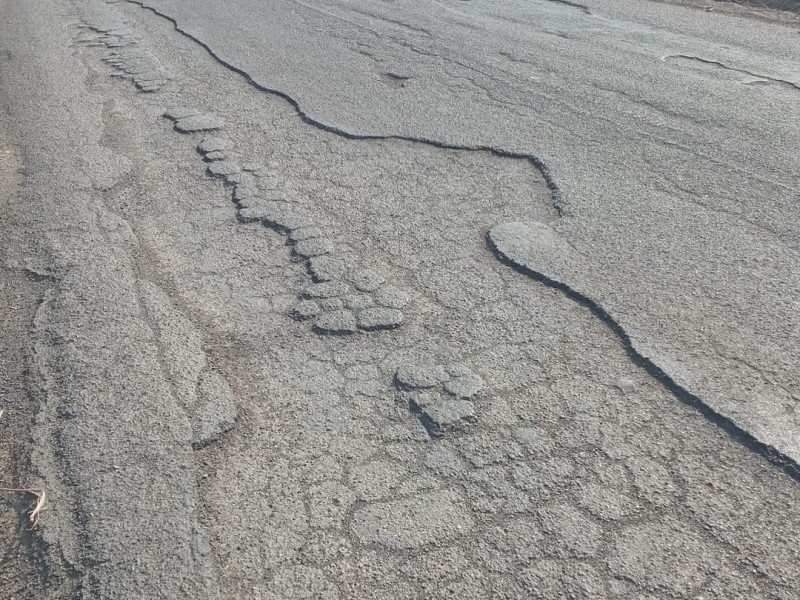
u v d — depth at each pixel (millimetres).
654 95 6273
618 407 2965
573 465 2709
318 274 3859
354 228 4297
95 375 3148
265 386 3100
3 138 5672
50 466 2730
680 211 4430
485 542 2428
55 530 2490
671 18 8766
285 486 2637
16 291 3768
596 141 5398
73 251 4086
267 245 4148
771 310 3527
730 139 5395
